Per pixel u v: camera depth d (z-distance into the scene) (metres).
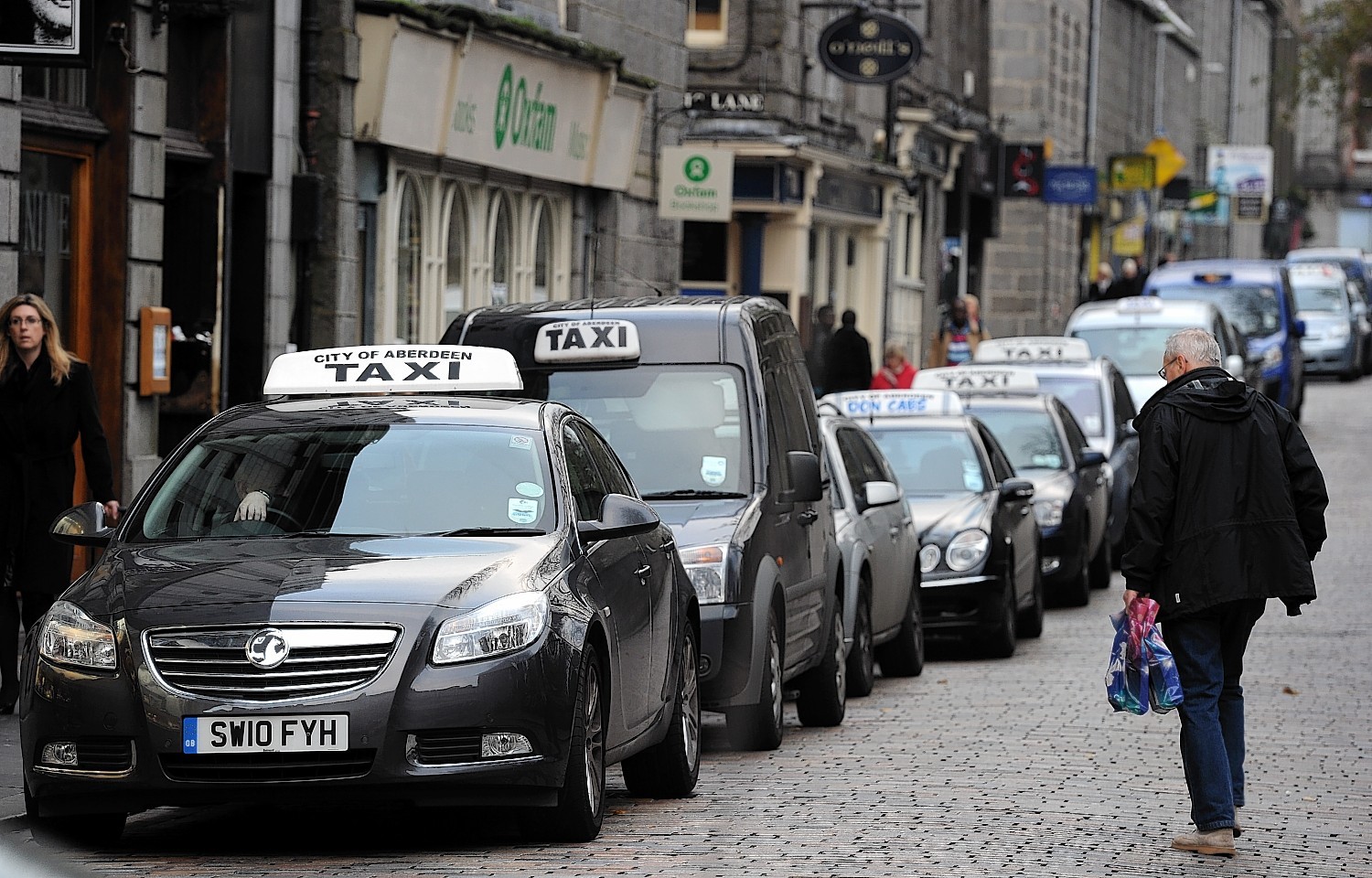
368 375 32.62
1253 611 28.05
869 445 49.75
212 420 30.44
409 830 28.69
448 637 25.48
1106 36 189.75
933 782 33.09
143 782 25.30
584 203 78.81
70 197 49.47
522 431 29.73
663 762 31.25
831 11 108.62
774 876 25.28
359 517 28.25
